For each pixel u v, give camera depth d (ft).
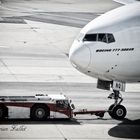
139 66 208.54
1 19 507.30
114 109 223.71
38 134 199.31
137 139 195.52
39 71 313.73
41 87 277.03
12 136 195.93
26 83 284.82
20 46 388.78
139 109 241.76
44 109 218.59
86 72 209.36
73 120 221.66
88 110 234.58
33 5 627.05
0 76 298.56
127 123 218.18
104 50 204.85
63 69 321.73
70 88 278.05
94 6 626.23
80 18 528.22
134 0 415.64
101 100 255.50
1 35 427.74
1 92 263.90
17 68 319.06
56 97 224.74
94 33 205.87
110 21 209.56
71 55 206.39
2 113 216.74
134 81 216.54
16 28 460.96
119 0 417.08
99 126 212.43
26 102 217.36
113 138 196.44
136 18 211.00
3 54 359.05
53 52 372.17
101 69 206.59
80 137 197.06
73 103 248.11
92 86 285.02
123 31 207.21
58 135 198.80
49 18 525.34
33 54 362.12
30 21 502.38
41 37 425.69
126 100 257.96
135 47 207.00
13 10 576.20
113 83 215.92
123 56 206.39
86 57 204.13
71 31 454.81
